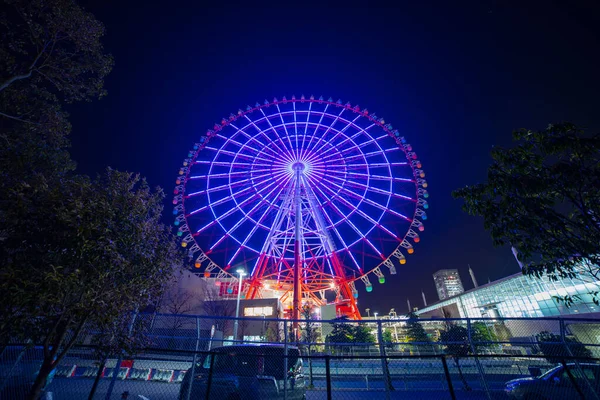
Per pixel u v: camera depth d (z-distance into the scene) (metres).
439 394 12.55
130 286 7.23
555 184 7.27
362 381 14.91
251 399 8.61
